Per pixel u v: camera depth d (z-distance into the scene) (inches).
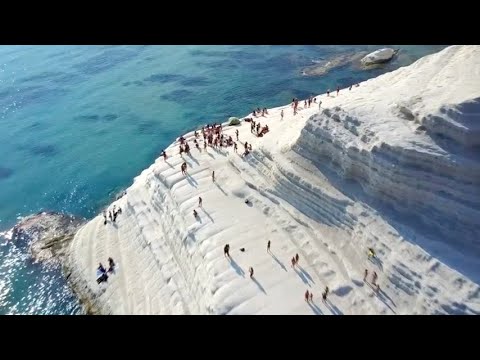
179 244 1353.3
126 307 1322.6
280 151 1434.5
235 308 1078.4
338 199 1219.2
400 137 1131.3
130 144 2287.2
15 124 2576.3
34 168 2176.4
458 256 1004.6
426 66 1459.2
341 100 1615.4
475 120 1050.7
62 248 1646.2
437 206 1066.1
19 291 1483.8
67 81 3058.6
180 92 2763.3
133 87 2891.2
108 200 1916.8
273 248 1237.7
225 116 2438.5
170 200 1491.1
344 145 1224.8
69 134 2433.6
